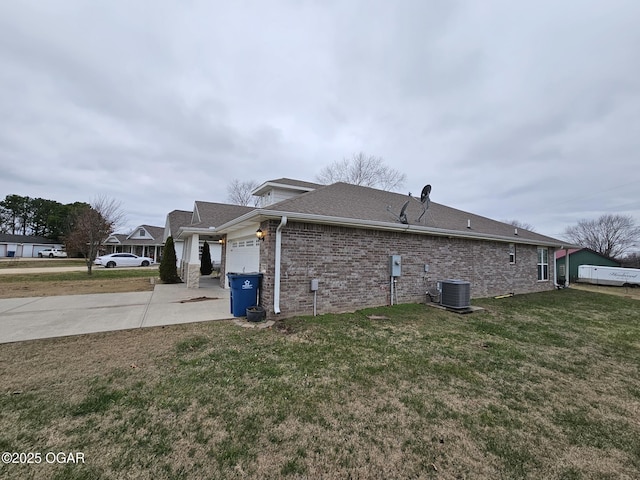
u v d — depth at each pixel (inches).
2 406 109.7
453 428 101.8
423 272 347.9
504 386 135.5
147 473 78.5
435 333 218.8
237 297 255.9
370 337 204.2
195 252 468.1
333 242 282.2
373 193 441.4
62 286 472.1
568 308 343.3
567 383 140.2
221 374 140.8
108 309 285.9
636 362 169.3
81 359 156.8
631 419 109.8
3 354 163.2
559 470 82.8
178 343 184.4
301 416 107.0
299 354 168.7
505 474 80.7
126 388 125.0
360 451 88.9
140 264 1037.2
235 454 86.4
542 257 534.6
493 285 431.2
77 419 102.2
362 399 120.3
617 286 691.4
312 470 80.8
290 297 257.8
